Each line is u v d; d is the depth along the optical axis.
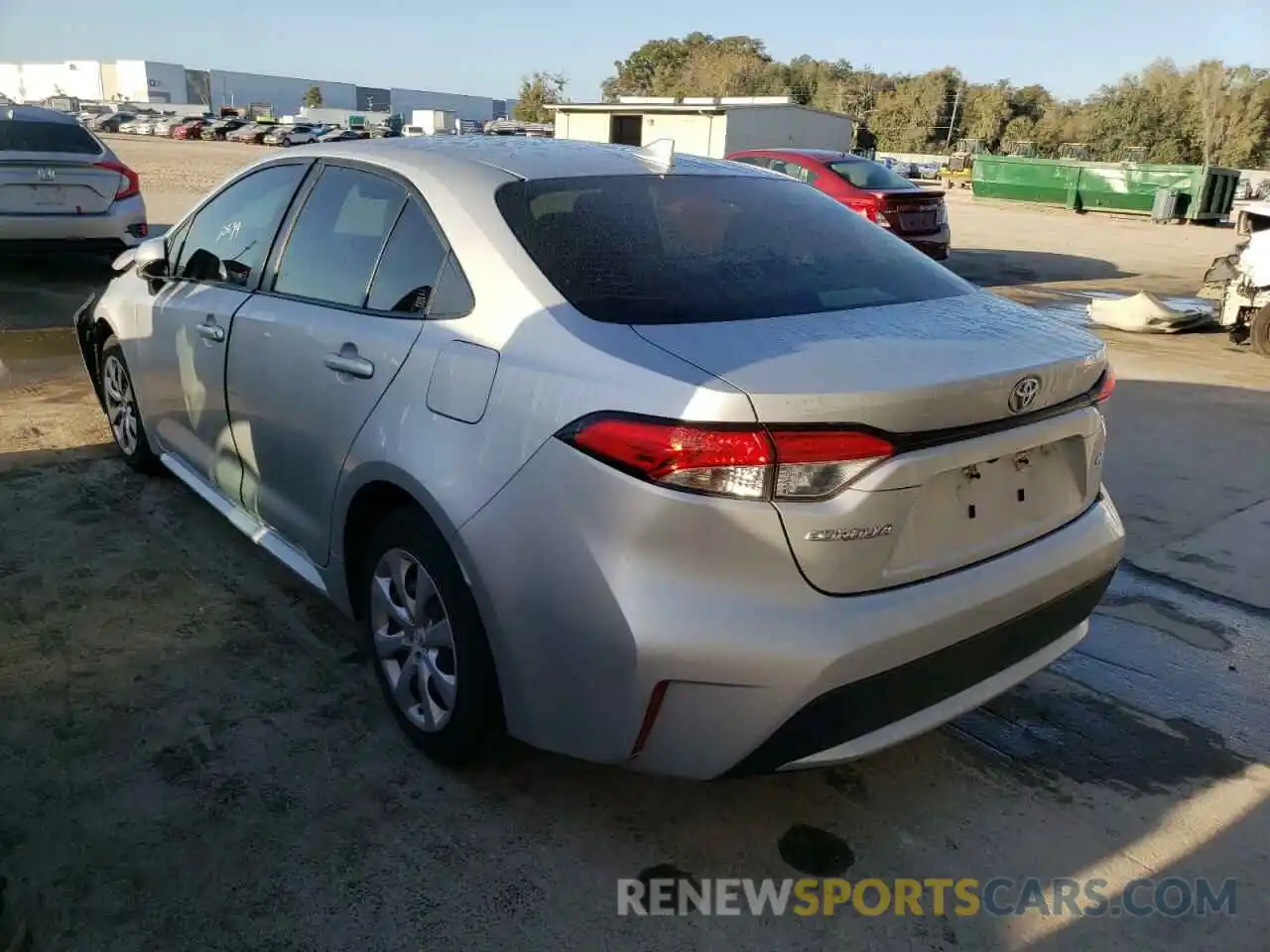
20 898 2.29
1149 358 8.70
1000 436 2.32
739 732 2.14
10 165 8.66
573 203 2.78
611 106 28.81
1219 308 9.66
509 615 2.34
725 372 2.10
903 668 2.22
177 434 4.11
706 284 2.56
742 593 2.08
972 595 2.30
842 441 2.05
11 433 5.36
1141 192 26.34
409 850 2.50
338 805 2.64
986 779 2.88
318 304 3.09
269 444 3.31
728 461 2.02
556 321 2.37
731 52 103.19
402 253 2.86
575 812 2.66
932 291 2.86
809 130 28.64
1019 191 29.62
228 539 4.15
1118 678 3.45
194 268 3.92
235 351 3.44
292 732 2.93
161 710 3.01
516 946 2.23
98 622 3.48
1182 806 2.80
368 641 3.41
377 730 2.96
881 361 2.20
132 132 68.12
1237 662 3.57
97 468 4.89
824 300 2.60
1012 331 2.57
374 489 2.79
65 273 10.43
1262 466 5.69
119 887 2.34
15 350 7.09
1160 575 4.24
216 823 2.55
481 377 2.43
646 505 2.08
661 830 2.62
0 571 3.80
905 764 2.94
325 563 3.13
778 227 2.99
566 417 2.21
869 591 2.17
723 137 26.95
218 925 2.24
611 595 2.13
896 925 2.34
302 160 3.48
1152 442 6.10
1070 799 2.81
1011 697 3.31
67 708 2.99
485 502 2.36
